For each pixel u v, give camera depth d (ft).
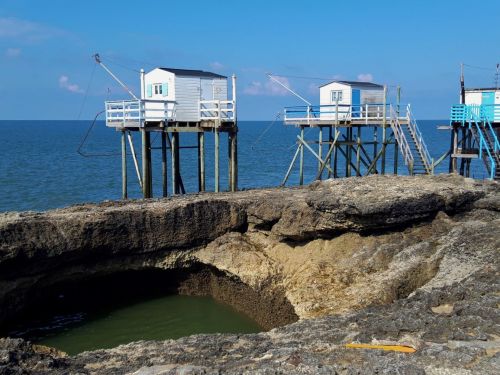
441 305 50.42
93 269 79.20
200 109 104.73
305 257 77.41
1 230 69.97
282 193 90.02
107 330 71.56
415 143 111.45
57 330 71.41
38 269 73.97
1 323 70.64
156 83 109.40
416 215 73.67
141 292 85.35
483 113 110.52
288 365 38.91
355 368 36.47
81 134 561.84
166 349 50.60
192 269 84.74
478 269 60.44
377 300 63.31
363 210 71.31
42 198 150.00
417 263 67.31
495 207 76.18
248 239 84.79
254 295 76.89
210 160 251.60
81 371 44.80
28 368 45.27
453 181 85.30
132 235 79.77
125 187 103.71
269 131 634.02
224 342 50.85
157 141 347.56
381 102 135.03
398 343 41.60
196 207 83.05
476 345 38.65
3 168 210.59
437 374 34.88
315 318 57.52
